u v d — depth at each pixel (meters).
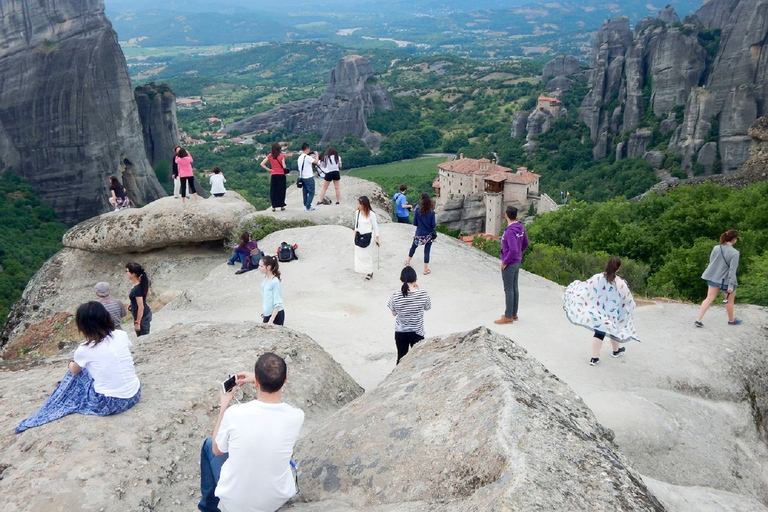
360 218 16.70
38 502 5.78
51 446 6.45
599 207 45.53
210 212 25.03
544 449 4.87
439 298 15.55
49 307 25.23
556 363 11.14
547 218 46.94
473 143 178.00
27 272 55.22
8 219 64.75
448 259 18.62
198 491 6.52
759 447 9.77
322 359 9.89
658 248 37.81
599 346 10.93
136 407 7.30
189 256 25.86
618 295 10.74
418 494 5.03
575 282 11.32
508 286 13.06
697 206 38.91
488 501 4.26
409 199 122.81
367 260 16.98
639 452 8.59
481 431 5.24
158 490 6.30
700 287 28.41
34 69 72.06
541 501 4.19
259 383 5.07
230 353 9.16
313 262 18.73
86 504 5.85
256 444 4.96
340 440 6.16
